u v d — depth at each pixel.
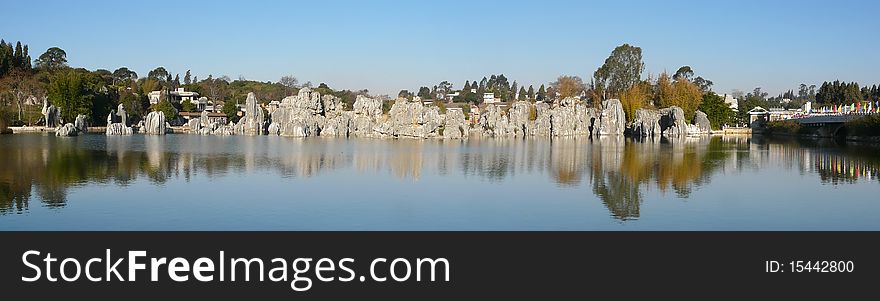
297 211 46.09
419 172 73.25
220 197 52.44
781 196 54.09
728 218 43.97
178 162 85.19
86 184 60.47
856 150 117.94
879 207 48.66
